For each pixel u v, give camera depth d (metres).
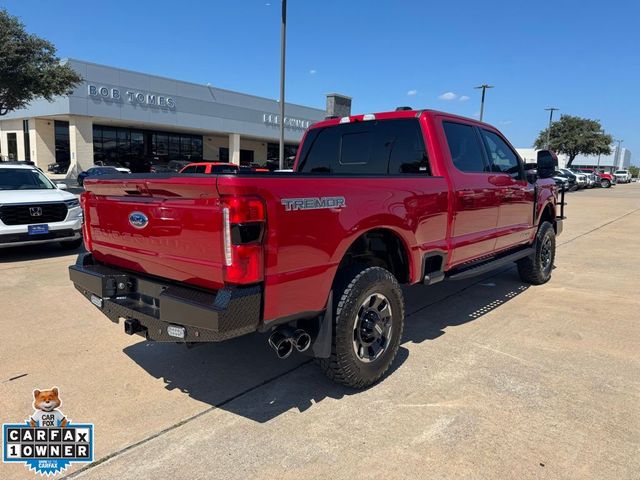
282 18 15.91
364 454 2.79
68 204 8.68
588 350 4.38
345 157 5.19
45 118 34.69
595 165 118.44
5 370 3.90
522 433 3.01
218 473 2.63
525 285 6.89
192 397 3.49
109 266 3.86
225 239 2.68
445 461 2.72
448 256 4.45
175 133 43.06
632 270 7.98
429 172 4.47
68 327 4.90
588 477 2.59
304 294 3.03
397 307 3.72
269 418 3.20
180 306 2.81
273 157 53.31
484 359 4.16
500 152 5.65
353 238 3.31
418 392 3.55
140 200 3.27
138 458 2.77
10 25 19.52
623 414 3.24
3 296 6.00
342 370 3.36
